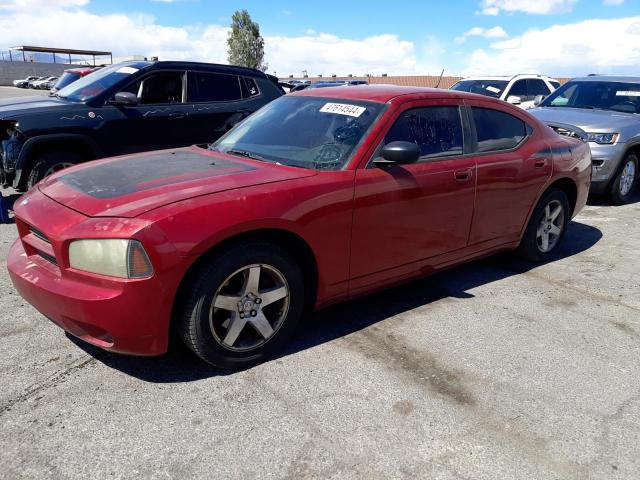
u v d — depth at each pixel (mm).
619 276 4766
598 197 8281
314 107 3893
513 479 2260
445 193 3729
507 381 3000
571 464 2365
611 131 7242
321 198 3068
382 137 3449
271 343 3078
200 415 2586
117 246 2510
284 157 3502
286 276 3029
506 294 4277
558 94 8891
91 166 3480
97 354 3105
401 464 2314
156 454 2314
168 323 2664
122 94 6332
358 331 3529
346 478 2219
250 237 2881
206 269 2717
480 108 4195
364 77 39938
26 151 5855
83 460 2264
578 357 3309
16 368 2932
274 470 2246
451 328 3627
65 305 2615
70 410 2590
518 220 4531
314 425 2545
